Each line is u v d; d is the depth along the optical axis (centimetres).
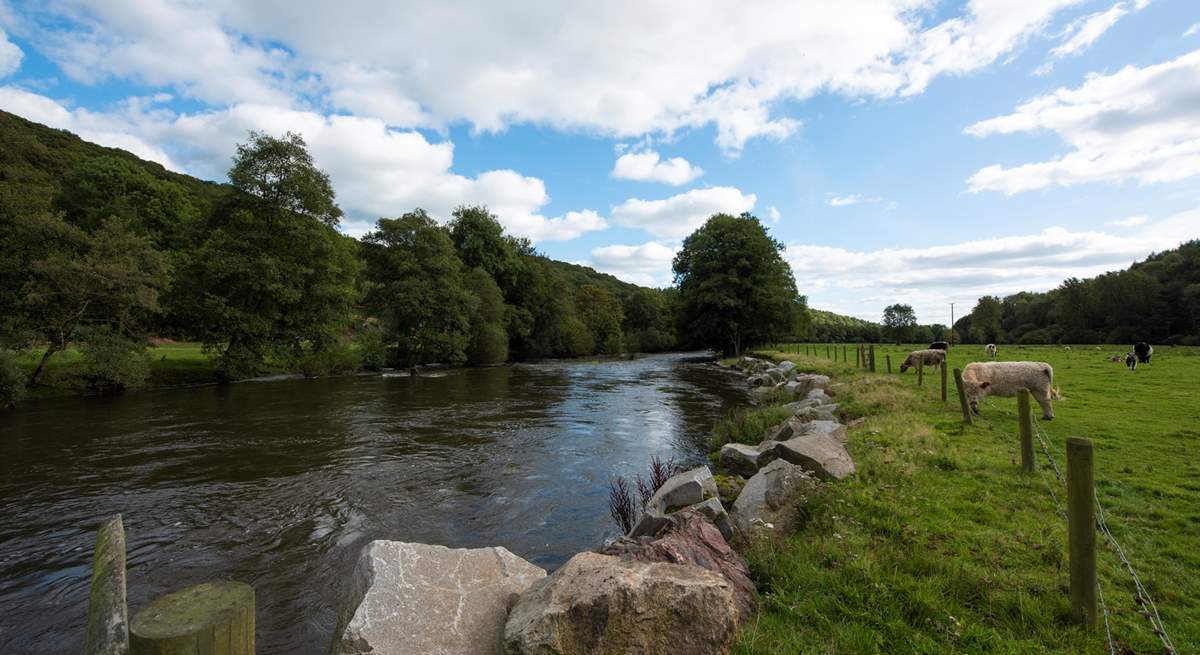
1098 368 2478
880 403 1515
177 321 3036
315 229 3384
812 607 450
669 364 5181
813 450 880
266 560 747
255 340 3064
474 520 894
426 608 394
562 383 3172
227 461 1264
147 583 682
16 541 810
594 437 1552
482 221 5812
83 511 932
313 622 589
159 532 842
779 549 579
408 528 859
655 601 339
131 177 5159
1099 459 877
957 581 479
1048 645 397
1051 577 489
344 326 3806
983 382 1258
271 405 2164
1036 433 1055
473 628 381
